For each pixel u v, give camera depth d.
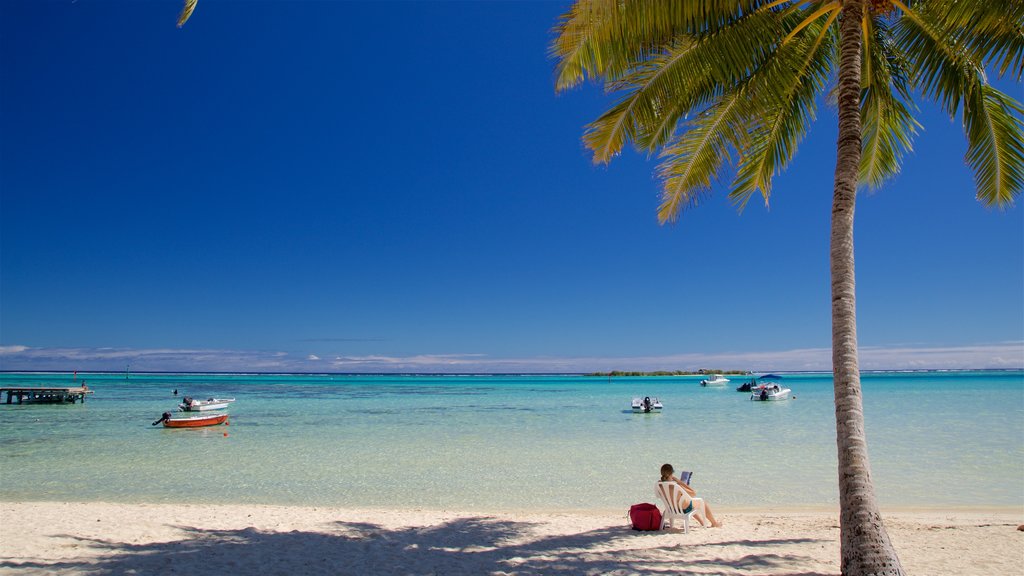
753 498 13.69
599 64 7.77
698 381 160.88
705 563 7.77
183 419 29.42
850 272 6.59
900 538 9.16
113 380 133.00
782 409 43.84
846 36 7.22
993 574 7.23
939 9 7.59
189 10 5.70
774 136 9.85
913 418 33.12
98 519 10.38
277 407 46.81
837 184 6.85
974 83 8.41
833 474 16.58
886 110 9.66
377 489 14.85
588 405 50.09
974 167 9.07
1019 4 6.64
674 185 10.41
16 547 8.30
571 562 7.91
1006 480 15.48
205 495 14.08
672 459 19.36
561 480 15.95
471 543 9.06
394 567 7.70
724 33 7.91
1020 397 55.47
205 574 7.24
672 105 9.06
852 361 6.38
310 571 7.49
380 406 48.47
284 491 14.59
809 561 7.83
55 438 25.05
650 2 6.98
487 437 25.75
